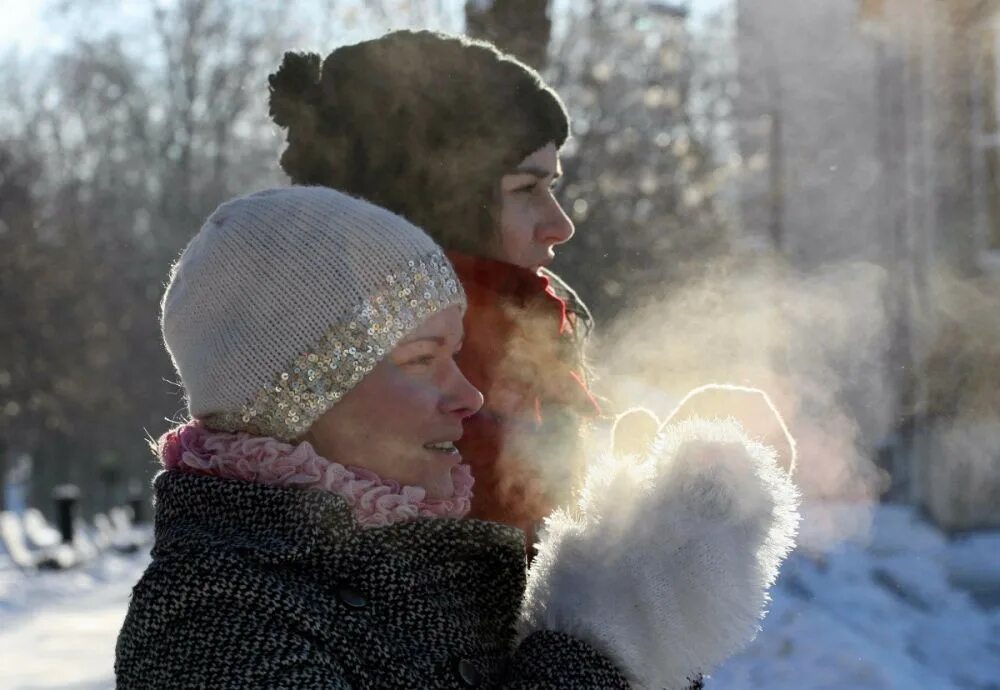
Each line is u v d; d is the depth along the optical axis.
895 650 7.72
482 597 1.83
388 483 1.80
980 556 10.52
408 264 1.78
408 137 2.37
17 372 32.22
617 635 1.76
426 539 1.78
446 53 2.37
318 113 2.43
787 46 15.73
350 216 1.78
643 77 15.64
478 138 2.36
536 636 1.79
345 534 1.72
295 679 1.58
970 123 12.55
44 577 15.58
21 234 32.12
